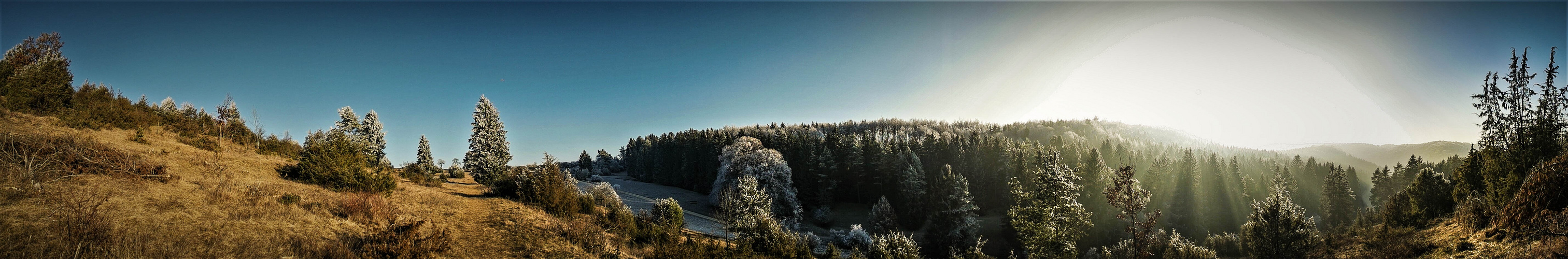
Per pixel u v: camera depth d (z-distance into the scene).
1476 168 18.92
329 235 13.91
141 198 13.26
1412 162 87.31
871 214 53.25
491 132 52.03
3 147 13.29
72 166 14.30
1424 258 15.30
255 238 12.16
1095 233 45.34
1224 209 60.94
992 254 45.72
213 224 12.40
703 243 23.70
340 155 23.70
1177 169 68.69
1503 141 17.59
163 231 11.17
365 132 51.44
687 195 76.12
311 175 22.59
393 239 12.73
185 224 11.97
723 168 63.69
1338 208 60.59
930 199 51.44
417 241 12.84
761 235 25.08
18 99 23.75
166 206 12.94
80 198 11.62
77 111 25.33
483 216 21.75
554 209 26.02
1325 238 25.59
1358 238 21.88
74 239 9.27
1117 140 154.25
